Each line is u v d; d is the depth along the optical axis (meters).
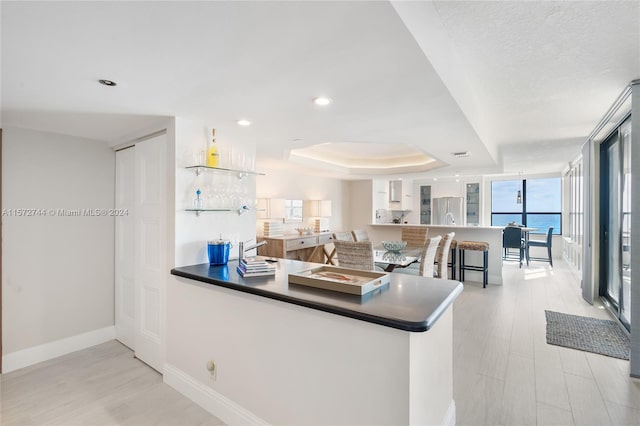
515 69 2.29
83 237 3.09
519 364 2.64
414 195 9.48
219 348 2.08
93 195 3.15
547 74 2.37
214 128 2.65
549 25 1.74
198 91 1.89
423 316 1.38
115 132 2.86
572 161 6.26
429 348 1.57
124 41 1.34
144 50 1.41
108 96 1.97
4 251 2.65
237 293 1.98
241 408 1.95
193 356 2.26
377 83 1.78
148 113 2.31
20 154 2.72
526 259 7.64
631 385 2.33
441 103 2.10
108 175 3.26
